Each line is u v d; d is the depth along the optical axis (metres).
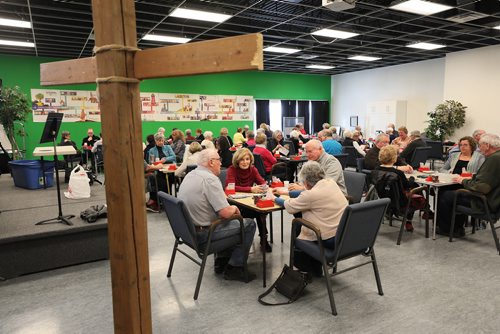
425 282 2.74
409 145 5.53
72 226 3.11
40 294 2.64
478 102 8.54
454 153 4.48
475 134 4.79
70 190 4.24
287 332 2.12
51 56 8.88
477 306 2.38
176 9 5.18
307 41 7.62
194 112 10.90
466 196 3.51
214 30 6.55
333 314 2.29
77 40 7.09
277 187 3.35
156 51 1.08
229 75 11.45
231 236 2.66
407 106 10.90
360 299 2.49
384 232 3.94
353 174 3.62
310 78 13.19
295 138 8.31
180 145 6.54
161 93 10.32
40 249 3.00
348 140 7.29
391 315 2.29
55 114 3.05
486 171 3.26
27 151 8.83
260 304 2.46
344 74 13.05
